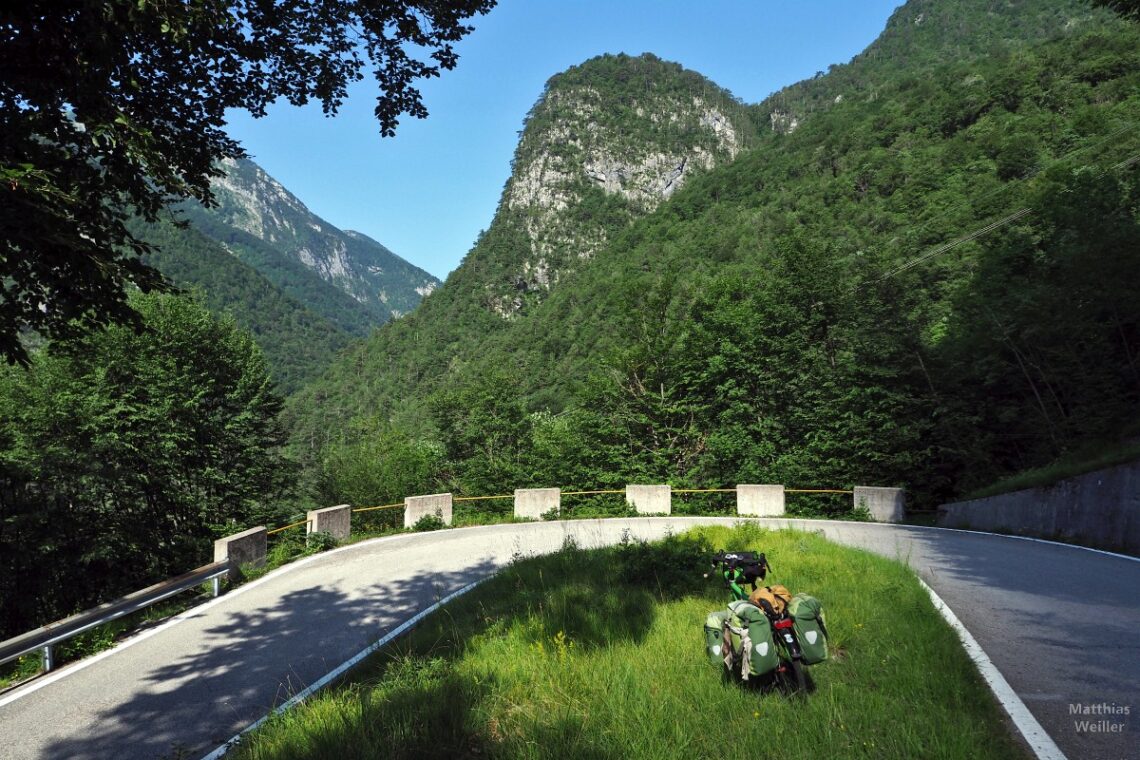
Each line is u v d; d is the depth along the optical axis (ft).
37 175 18.58
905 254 220.64
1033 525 49.39
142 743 16.83
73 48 19.83
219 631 27.32
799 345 98.84
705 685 15.11
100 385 75.56
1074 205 78.84
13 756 16.53
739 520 62.18
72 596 72.33
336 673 20.52
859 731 12.30
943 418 83.10
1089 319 71.72
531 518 63.21
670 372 108.17
